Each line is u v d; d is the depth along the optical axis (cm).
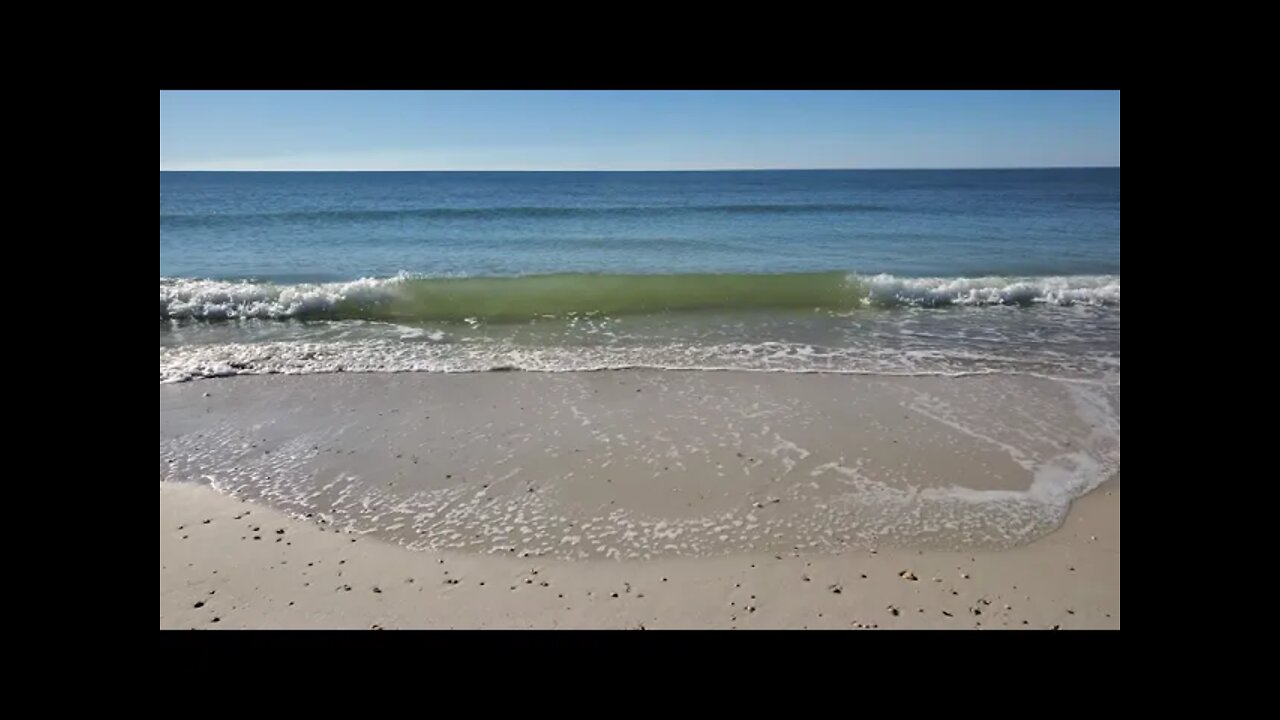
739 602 329
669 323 854
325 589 339
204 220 2070
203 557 363
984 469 471
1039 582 344
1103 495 436
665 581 347
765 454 493
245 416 560
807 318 883
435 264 1326
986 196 3519
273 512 415
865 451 498
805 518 409
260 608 322
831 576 351
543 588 340
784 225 2067
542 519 409
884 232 1873
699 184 4975
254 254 1448
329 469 471
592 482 453
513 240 1691
